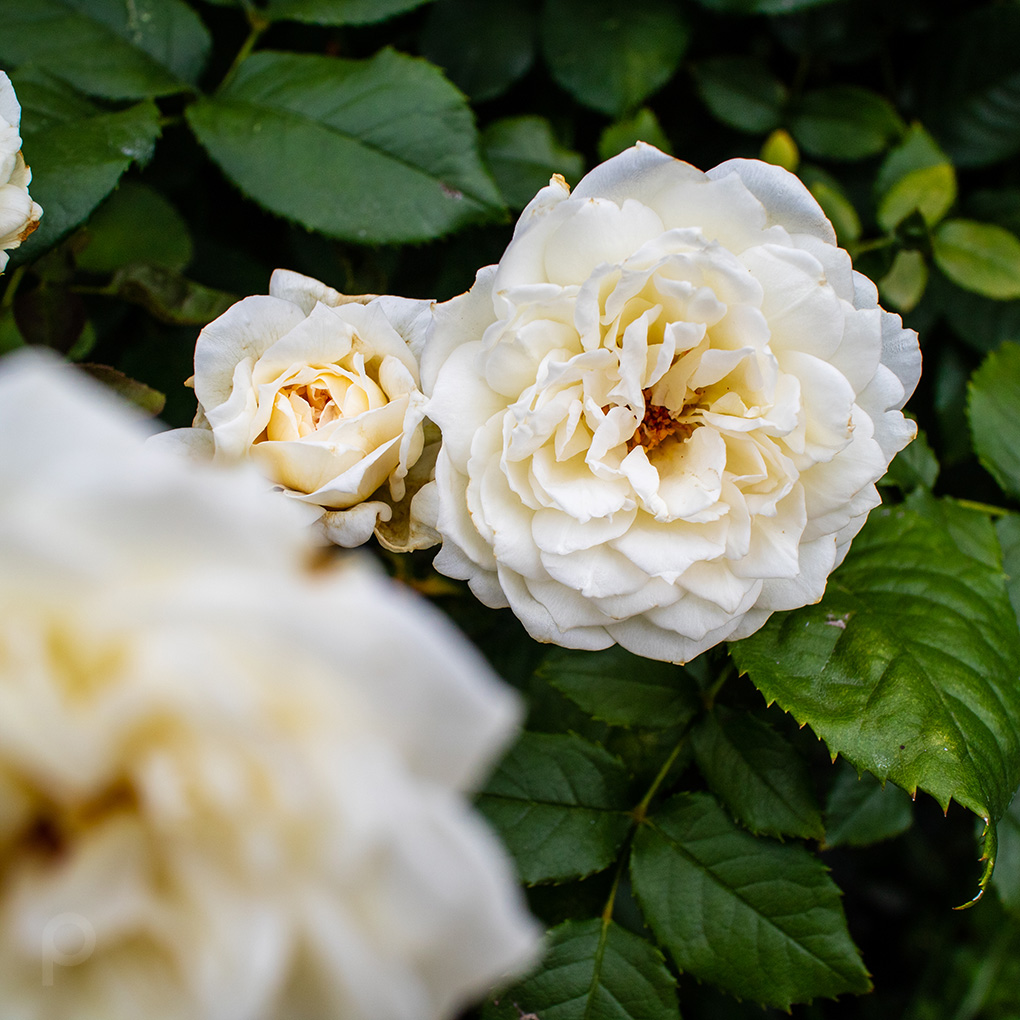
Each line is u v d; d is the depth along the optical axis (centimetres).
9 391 24
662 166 37
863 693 38
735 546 38
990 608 40
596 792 39
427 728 26
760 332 37
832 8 47
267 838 25
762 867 39
